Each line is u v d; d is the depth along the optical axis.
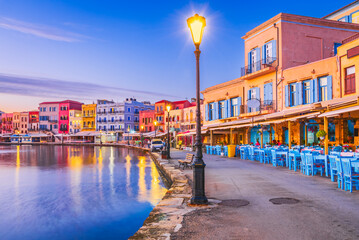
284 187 8.93
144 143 69.94
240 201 7.19
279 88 24.30
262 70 25.33
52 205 10.71
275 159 15.16
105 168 23.30
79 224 8.39
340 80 18.78
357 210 6.02
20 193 13.08
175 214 6.15
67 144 92.00
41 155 41.66
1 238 7.39
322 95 20.77
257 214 5.94
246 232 4.86
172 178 13.22
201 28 7.12
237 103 31.39
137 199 11.48
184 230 5.08
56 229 8.00
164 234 4.89
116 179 17.03
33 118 110.25
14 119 115.75
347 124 18.36
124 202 10.98
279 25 24.38
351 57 17.67
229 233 4.84
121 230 7.83
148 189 13.66
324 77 20.55
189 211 6.38
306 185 9.14
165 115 74.00
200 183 7.08
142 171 21.05
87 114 98.44
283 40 24.19
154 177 17.80
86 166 25.14
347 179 8.30
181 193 8.73
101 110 96.06
